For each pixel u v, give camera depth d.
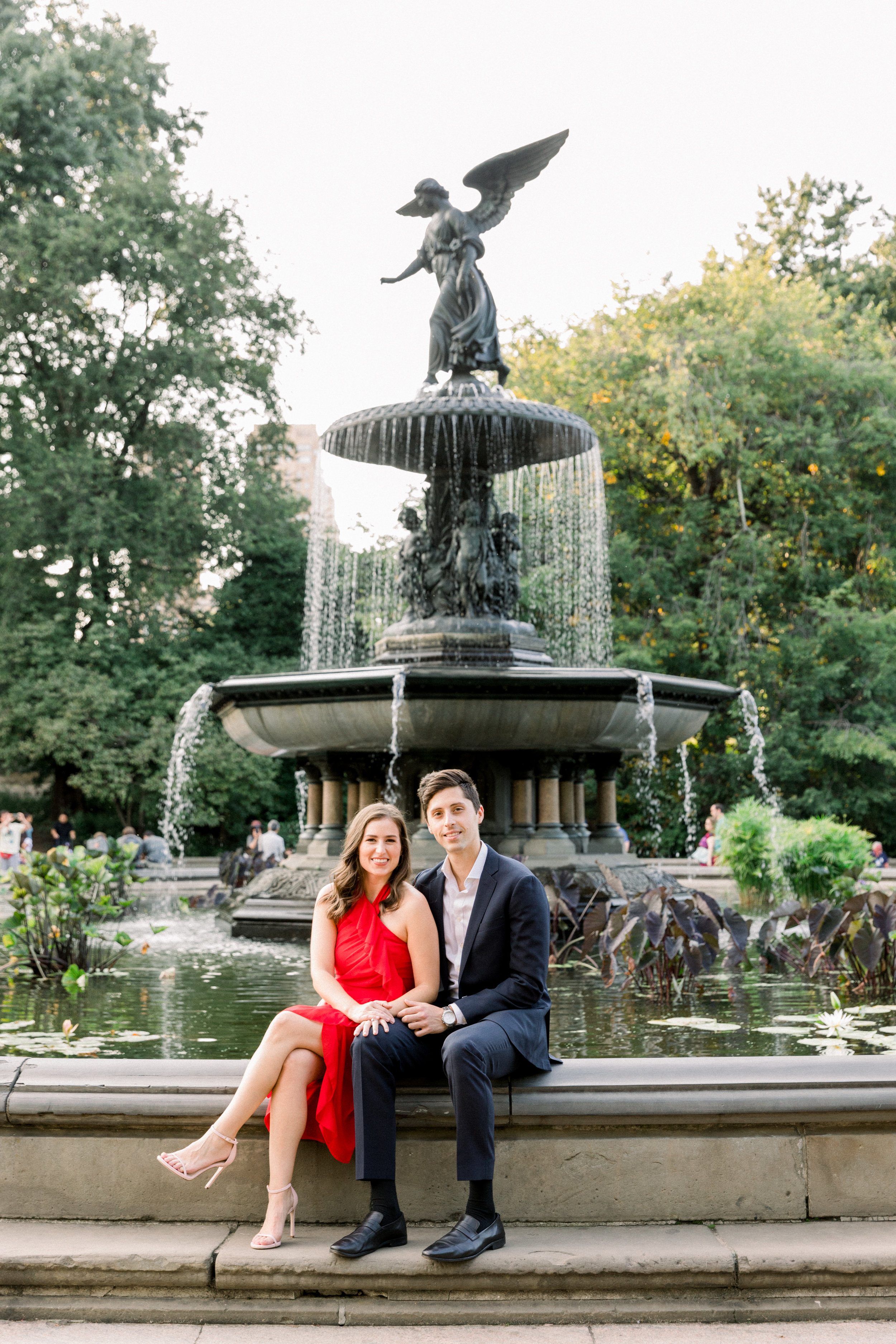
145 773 22.56
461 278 9.43
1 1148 3.22
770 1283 2.87
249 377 25.11
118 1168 3.20
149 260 22.88
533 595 18.20
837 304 25.17
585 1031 4.77
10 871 6.53
